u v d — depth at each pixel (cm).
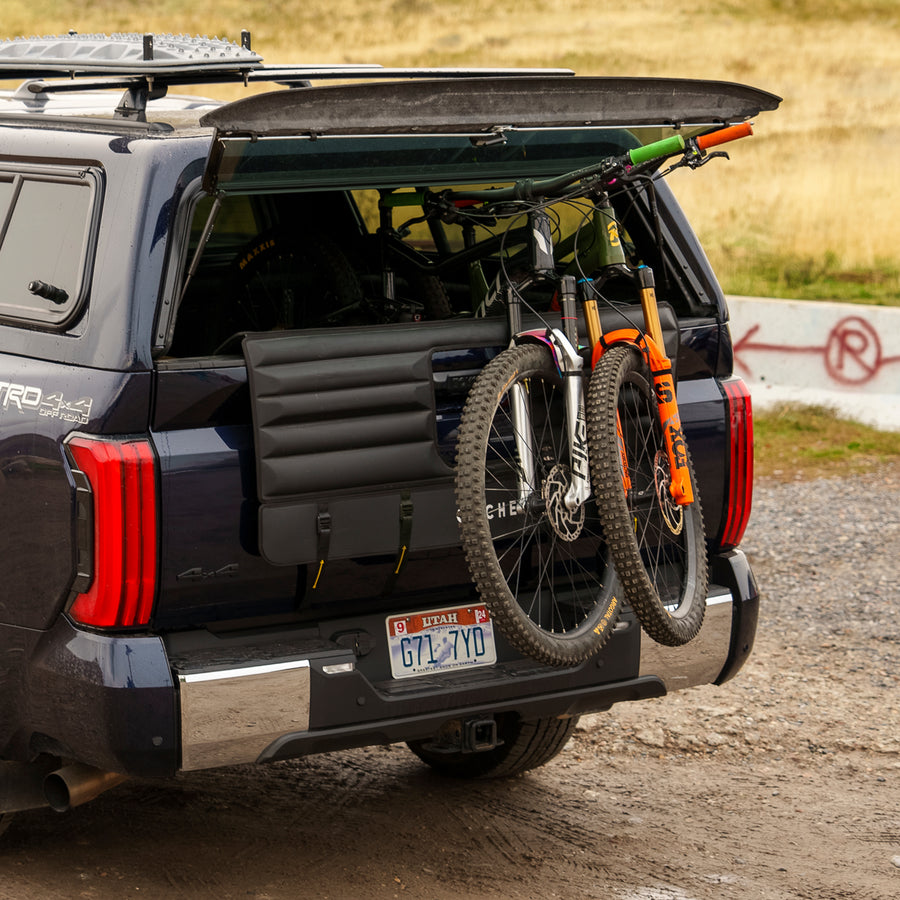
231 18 4472
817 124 2645
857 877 412
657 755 509
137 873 396
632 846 430
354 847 421
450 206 417
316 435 339
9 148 389
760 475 996
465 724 374
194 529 332
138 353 326
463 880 401
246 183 335
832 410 1116
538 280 392
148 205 334
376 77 436
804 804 469
